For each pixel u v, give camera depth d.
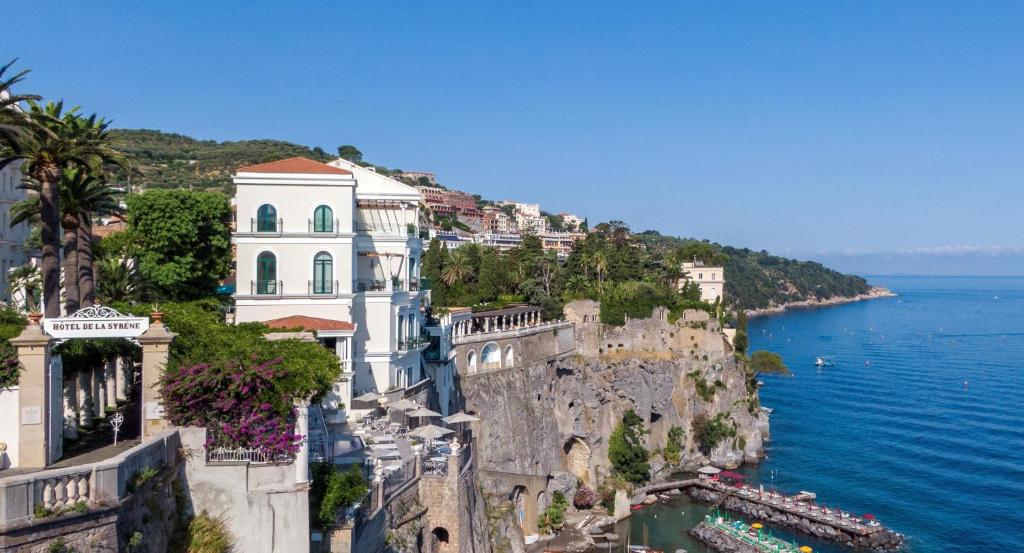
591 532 91.50
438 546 50.59
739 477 112.06
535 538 84.00
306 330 51.97
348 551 35.44
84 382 38.12
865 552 86.31
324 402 56.44
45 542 22.17
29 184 46.16
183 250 62.75
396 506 45.62
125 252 62.78
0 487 21.22
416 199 69.81
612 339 125.62
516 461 97.12
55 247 40.59
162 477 28.27
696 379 130.88
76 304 46.03
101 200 50.78
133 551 25.53
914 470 117.56
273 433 31.33
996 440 136.25
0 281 69.94
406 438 57.22
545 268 145.88
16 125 38.22
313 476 35.66
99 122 47.44
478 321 105.12
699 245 191.38
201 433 30.61
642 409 121.19
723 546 86.81
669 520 97.19
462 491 51.72
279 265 59.81
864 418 154.38
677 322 134.88
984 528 93.06
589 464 113.00
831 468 119.19
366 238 67.44
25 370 28.88
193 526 29.33
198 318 48.62
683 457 124.38
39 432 29.02
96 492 23.84
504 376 98.44
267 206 59.84
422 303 86.50
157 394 31.44
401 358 68.62
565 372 114.12
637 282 139.75
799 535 92.50
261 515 30.70
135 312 45.28
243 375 31.52
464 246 146.75
